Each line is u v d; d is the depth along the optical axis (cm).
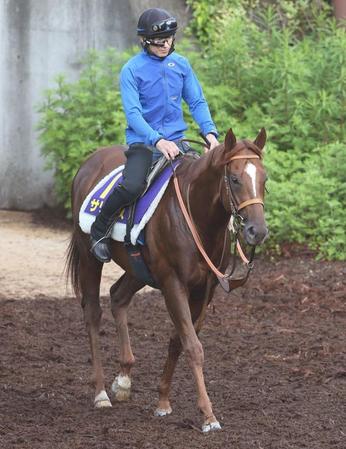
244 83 2050
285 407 1002
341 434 910
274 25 2230
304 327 1351
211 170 898
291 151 1912
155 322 1377
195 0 2252
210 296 955
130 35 2223
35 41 2161
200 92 1006
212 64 2064
